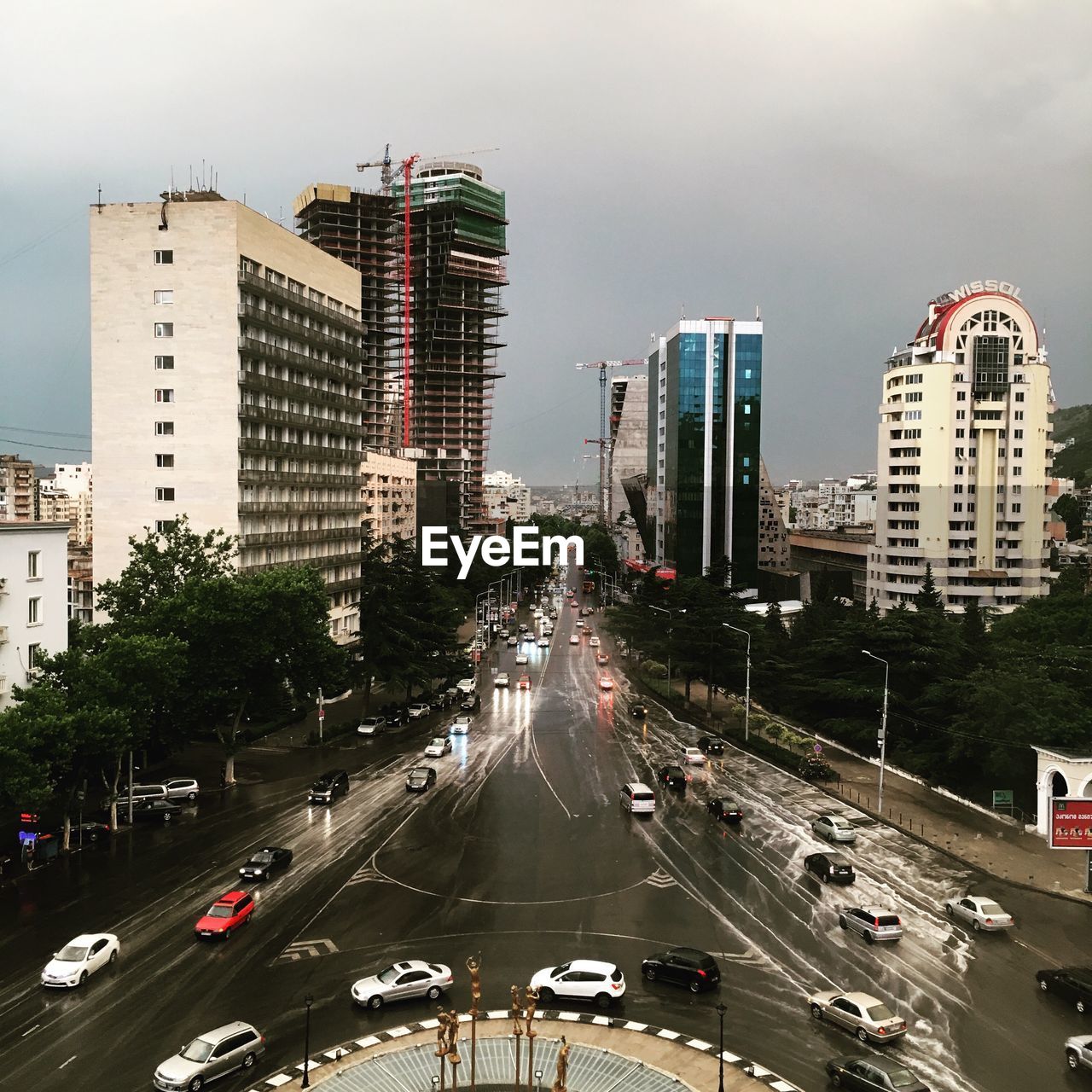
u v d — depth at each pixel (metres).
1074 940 40.81
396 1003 34.19
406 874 47.78
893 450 139.38
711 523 192.12
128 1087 28.58
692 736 84.25
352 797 62.53
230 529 84.81
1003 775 62.66
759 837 55.00
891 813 60.34
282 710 74.50
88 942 36.62
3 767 42.44
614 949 39.06
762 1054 30.89
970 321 135.50
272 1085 28.78
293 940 39.53
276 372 92.50
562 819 57.72
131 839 53.47
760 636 96.50
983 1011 34.12
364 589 89.75
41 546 56.50
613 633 145.12
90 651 58.22
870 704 77.38
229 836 53.84
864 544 175.88
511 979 36.28
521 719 91.31
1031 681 63.28
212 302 84.12
